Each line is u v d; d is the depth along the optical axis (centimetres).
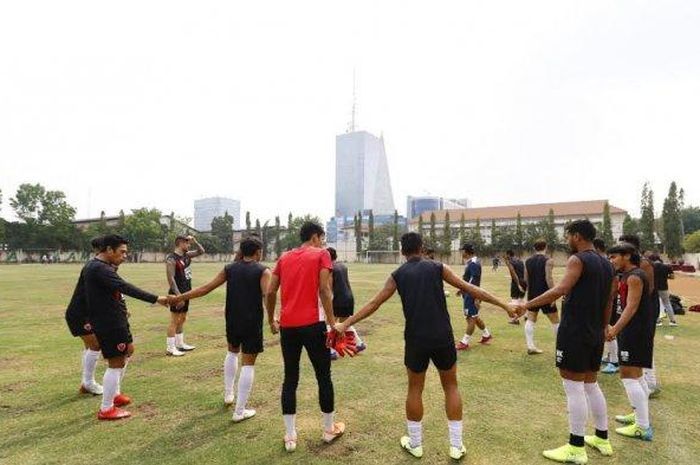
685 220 8588
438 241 8062
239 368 641
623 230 6844
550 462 351
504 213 8869
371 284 2225
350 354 398
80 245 7312
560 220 8219
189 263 761
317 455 362
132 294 441
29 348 758
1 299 1500
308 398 507
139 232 7631
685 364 652
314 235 415
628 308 399
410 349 349
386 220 12225
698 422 437
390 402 491
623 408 478
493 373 604
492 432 409
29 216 6862
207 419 442
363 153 14650
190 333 909
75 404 485
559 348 355
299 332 378
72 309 502
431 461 352
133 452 367
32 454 364
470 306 757
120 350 443
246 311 430
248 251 441
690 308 1259
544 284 705
